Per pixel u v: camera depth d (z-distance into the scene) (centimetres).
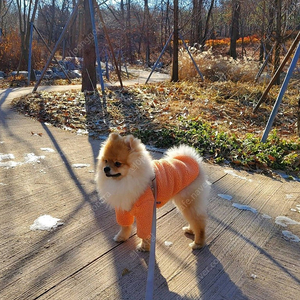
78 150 164
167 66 752
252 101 280
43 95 299
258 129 216
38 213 99
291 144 166
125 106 255
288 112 255
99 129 205
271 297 68
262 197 119
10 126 206
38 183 121
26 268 74
